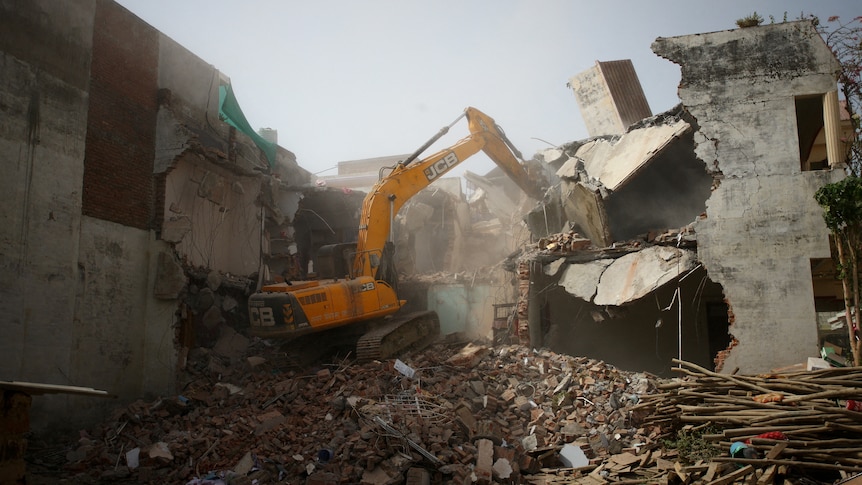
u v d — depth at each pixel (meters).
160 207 14.34
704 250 13.05
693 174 16.28
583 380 12.45
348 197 21.81
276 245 19.14
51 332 11.55
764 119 13.20
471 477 8.65
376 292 14.27
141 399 13.61
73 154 12.32
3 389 5.84
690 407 9.91
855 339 11.15
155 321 14.02
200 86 16.38
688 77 13.66
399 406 10.56
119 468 9.70
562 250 15.30
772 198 12.91
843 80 14.06
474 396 11.62
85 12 12.87
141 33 14.45
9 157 10.98
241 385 13.41
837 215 11.09
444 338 16.64
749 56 13.46
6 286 10.74
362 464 8.88
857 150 14.77
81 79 12.66
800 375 9.76
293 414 10.94
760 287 12.69
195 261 15.09
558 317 18.22
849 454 8.00
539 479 9.28
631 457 9.69
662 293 17.22
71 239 12.13
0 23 11.00
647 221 16.38
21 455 5.99
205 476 9.24
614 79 21.45
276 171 22.45
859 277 11.22
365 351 13.09
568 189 15.87
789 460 8.14
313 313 13.07
